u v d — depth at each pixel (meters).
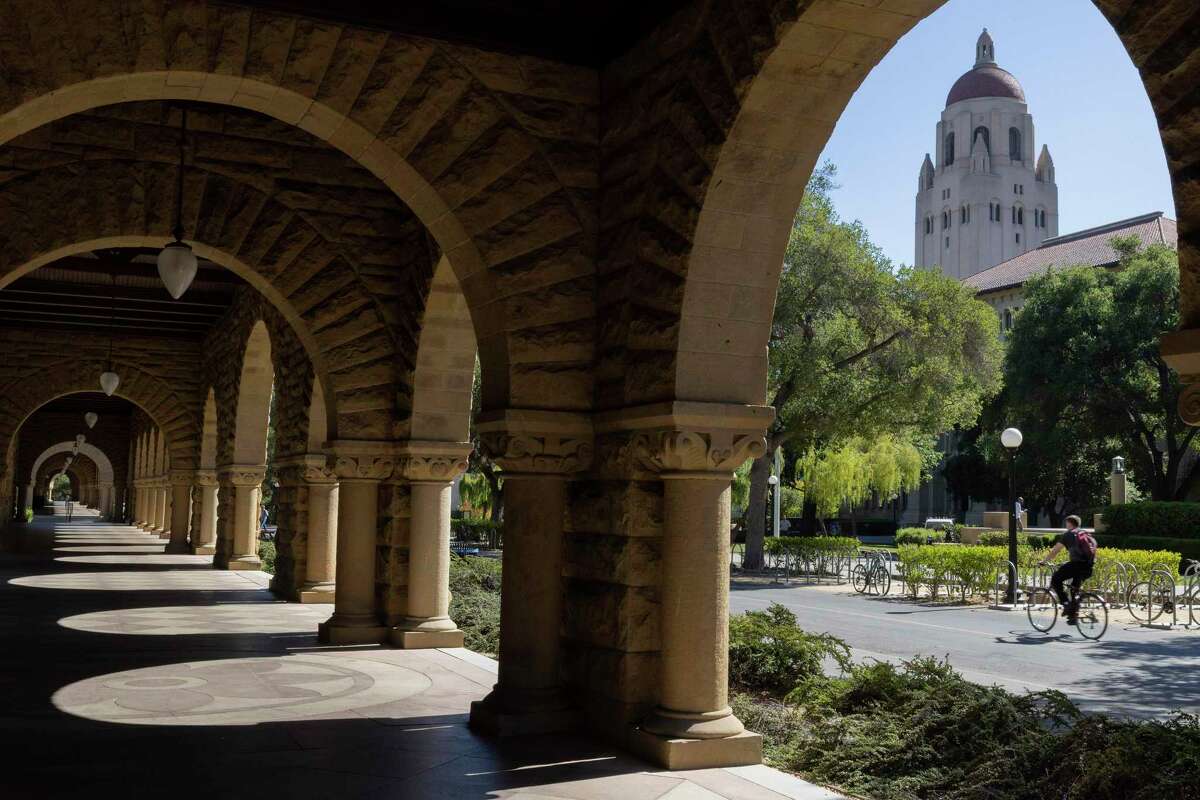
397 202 10.20
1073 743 4.97
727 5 5.43
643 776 5.23
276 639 9.97
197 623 11.05
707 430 5.59
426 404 9.53
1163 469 38.91
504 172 6.56
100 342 21.62
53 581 15.73
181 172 8.66
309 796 4.80
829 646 7.87
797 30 4.86
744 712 6.67
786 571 23.67
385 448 9.92
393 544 9.94
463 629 10.36
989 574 17.73
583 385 6.57
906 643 12.43
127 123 9.44
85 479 71.62
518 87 6.64
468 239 6.46
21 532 30.67
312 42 6.20
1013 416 38.69
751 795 4.90
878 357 24.78
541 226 6.60
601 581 6.16
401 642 9.46
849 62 5.07
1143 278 35.22
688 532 5.66
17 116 5.71
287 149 9.90
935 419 25.19
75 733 6.00
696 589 5.63
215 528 22.39
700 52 5.66
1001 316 64.69
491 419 6.42
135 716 6.48
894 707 6.15
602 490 6.28
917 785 5.12
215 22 5.97
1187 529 26.11
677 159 5.82
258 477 18.14
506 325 6.45
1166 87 3.36
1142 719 8.08
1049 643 12.60
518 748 5.79
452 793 4.89
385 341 10.08
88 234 9.28
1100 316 35.50
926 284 24.53
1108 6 3.55
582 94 6.79
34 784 4.93
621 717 5.84
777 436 25.14
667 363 5.72
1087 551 13.49
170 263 8.40
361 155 6.65
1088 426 36.31
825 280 23.70
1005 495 48.50
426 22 6.33
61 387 21.22
